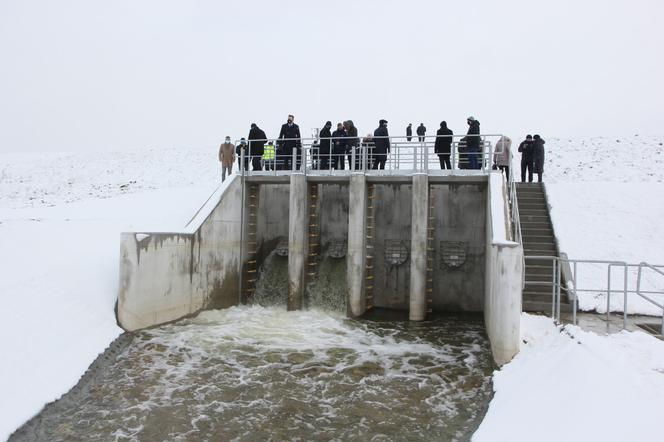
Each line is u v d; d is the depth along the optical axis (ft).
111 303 42.83
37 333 34.63
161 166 137.69
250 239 61.82
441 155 55.93
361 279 53.88
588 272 47.11
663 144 115.34
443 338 45.14
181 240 48.78
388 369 36.86
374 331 47.60
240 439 26.84
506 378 30.58
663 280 45.60
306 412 29.94
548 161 114.21
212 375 35.37
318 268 60.85
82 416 29.30
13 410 27.73
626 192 59.31
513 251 33.27
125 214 62.95
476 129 54.85
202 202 68.59
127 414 29.53
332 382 34.40
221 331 45.93
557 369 26.40
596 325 36.83
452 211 57.62
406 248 59.06
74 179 128.47
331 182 58.18
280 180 58.39
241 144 60.49
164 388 33.14
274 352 40.42
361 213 53.67
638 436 18.47
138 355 38.68
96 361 36.06
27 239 48.83
